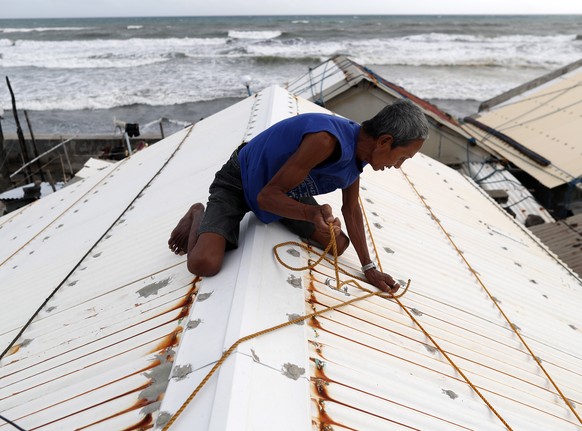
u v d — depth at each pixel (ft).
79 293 10.65
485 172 37.09
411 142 6.89
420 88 109.19
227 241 8.23
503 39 202.39
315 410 5.84
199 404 5.38
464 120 50.72
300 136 6.97
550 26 273.54
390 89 35.83
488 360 8.84
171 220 12.80
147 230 12.99
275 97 20.99
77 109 95.14
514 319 11.07
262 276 7.75
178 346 6.72
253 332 6.41
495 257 14.97
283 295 7.56
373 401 6.44
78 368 7.46
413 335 8.49
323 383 6.31
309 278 8.54
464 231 16.14
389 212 14.47
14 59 147.54
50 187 35.96
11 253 17.21
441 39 199.52
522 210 32.37
